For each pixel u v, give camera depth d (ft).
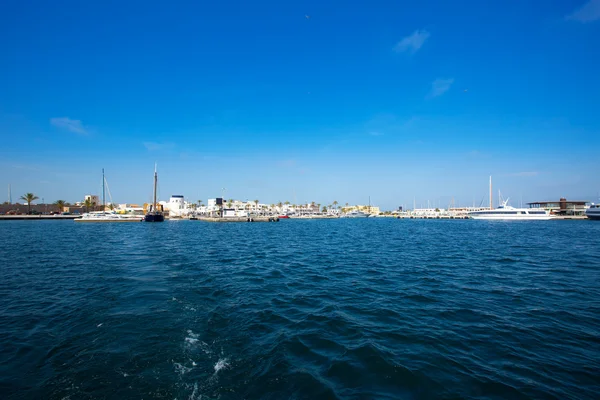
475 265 70.33
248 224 346.95
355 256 86.84
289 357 25.11
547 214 375.66
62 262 71.87
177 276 55.88
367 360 24.76
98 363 23.21
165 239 143.33
